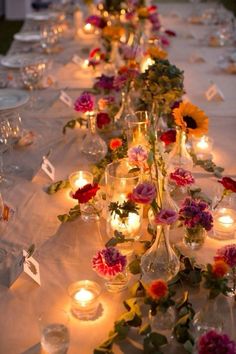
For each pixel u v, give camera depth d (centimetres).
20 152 194
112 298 121
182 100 228
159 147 128
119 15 330
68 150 196
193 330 108
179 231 143
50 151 194
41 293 124
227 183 132
